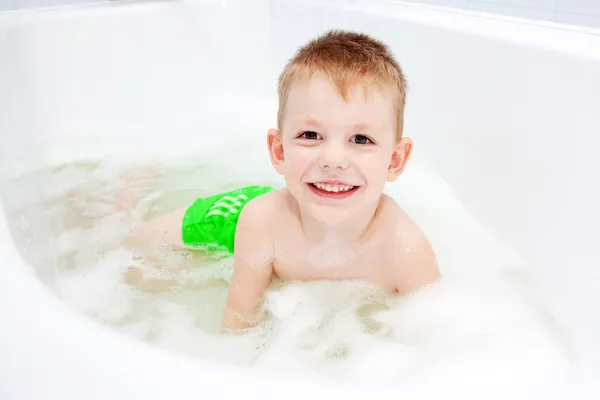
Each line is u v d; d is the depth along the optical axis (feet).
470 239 3.56
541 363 2.36
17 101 3.97
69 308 1.44
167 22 5.13
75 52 4.71
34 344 1.28
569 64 3.16
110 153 4.74
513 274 3.18
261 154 4.90
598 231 2.78
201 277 3.17
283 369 2.36
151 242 3.45
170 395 1.15
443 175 4.08
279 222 2.99
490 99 3.71
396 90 2.73
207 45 5.34
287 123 2.64
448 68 4.03
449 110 4.05
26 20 4.43
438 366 2.31
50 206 3.81
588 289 2.72
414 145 4.34
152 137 5.02
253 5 5.39
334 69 2.54
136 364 1.23
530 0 4.20
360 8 4.67
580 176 2.99
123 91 4.96
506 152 3.56
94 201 3.96
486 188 3.68
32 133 4.10
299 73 2.62
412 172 4.27
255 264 3.01
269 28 5.42
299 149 2.58
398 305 2.91
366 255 2.98
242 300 2.91
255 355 2.49
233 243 3.33
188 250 3.46
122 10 4.92
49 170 4.25
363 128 2.54
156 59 5.12
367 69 2.59
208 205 3.46
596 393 1.21
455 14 4.26
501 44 3.62
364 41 2.87
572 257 2.89
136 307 2.84
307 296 2.96
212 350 2.52
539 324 2.74
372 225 2.95
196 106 5.31
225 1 5.34
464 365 2.31
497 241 3.47
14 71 4.08
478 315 2.80
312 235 2.93
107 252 3.34
